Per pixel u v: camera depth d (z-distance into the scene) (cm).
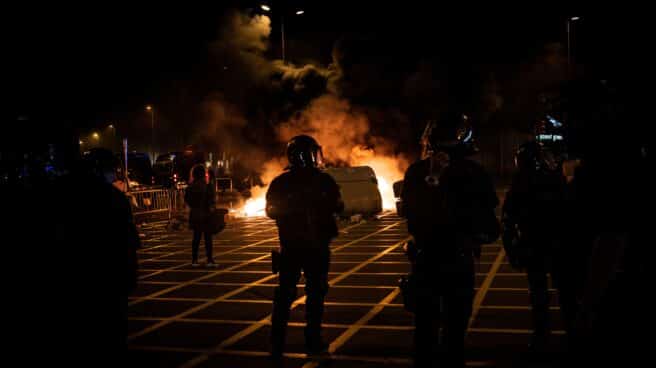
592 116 353
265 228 1761
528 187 564
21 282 459
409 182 461
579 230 363
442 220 445
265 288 939
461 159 454
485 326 686
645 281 311
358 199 1806
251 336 679
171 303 852
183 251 1362
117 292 412
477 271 1024
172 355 617
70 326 398
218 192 2911
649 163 335
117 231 411
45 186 423
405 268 1077
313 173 589
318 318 595
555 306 765
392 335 665
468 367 551
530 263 575
